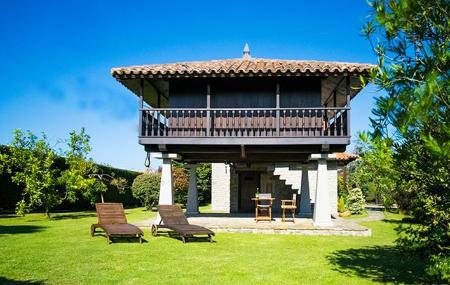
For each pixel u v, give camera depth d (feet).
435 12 14.99
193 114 44.98
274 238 37.04
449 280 18.04
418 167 16.78
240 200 70.90
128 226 35.65
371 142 16.55
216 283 20.83
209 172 101.76
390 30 16.05
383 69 16.40
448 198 16.67
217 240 35.37
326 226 41.52
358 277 22.72
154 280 21.12
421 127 15.02
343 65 39.27
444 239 17.78
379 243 35.01
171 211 39.75
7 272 22.15
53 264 24.44
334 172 71.72
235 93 44.96
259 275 22.72
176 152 44.42
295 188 59.67
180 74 39.78
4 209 61.16
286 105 44.29
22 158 53.52
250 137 40.73
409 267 25.39
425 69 15.76
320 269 24.62
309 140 40.19
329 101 54.60
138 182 82.28
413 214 18.94
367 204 113.70
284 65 41.57
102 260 25.93
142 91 41.55
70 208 73.77
